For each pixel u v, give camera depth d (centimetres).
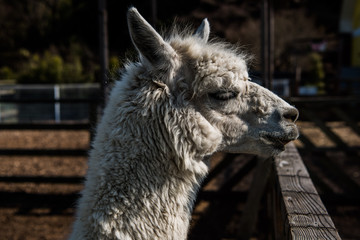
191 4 1744
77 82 2075
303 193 223
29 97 1406
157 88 225
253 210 421
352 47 2617
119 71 259
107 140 226
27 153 565
